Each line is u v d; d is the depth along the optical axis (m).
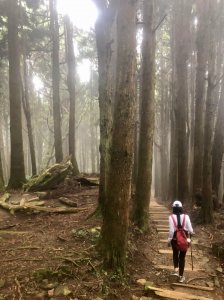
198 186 17.25
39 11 28.03
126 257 8.73
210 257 10.20
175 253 8.45
